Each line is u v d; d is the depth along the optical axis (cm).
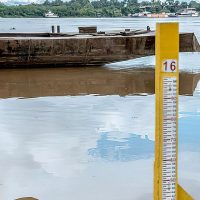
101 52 2069
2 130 979
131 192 624
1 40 1978
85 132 956
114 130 972
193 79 1781
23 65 2042
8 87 1611
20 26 7950
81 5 15538
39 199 604
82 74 1916
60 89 1577
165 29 365
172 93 370
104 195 615
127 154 802
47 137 919
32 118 1096
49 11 15425
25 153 809
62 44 2038
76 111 1177
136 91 1525
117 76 1875
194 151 812
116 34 2266
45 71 1992
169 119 372
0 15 15625
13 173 704
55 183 661
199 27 6322
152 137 915
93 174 698
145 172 705
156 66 373
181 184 651
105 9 15212
